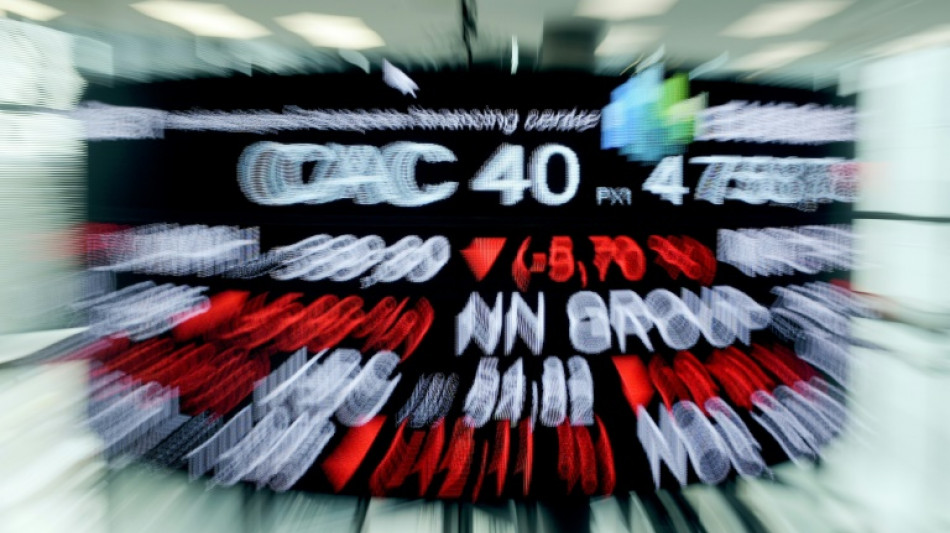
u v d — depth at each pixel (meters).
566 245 2.33
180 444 2.43
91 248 2.56
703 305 2.44
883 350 2.84
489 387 2.32
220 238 2.39
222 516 2.23
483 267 2.31
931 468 2.43
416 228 2.32
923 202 2.99
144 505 2.28
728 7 2.49
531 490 2.29
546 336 2.33
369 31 2.72
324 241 2.34
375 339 2.33
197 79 2.38
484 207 2.31
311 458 2.34
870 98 2.97
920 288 3.01
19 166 3.06
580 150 2.33
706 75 2.50
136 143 2.46
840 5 2.47
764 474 2.50
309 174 2.33
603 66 2.73
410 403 2.33
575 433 2.32
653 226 2.38
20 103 2.87
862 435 2.64
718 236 2.45
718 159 2.45
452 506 2.27
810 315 2.65
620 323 2.36
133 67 2.65
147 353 2.49
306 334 2.36
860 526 2.21
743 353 2.51
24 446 2.50
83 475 2.40
